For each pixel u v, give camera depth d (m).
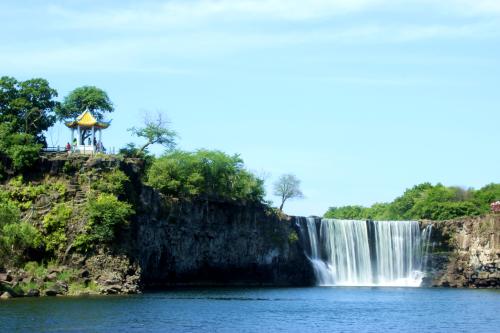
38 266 123.62
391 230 194.38
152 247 144.75
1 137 135.62
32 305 100.81
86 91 159.25
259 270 178.62
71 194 131.00
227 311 107.69
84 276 124.31
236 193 173.25
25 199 129.88
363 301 135.12
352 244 191.25
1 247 116.00
